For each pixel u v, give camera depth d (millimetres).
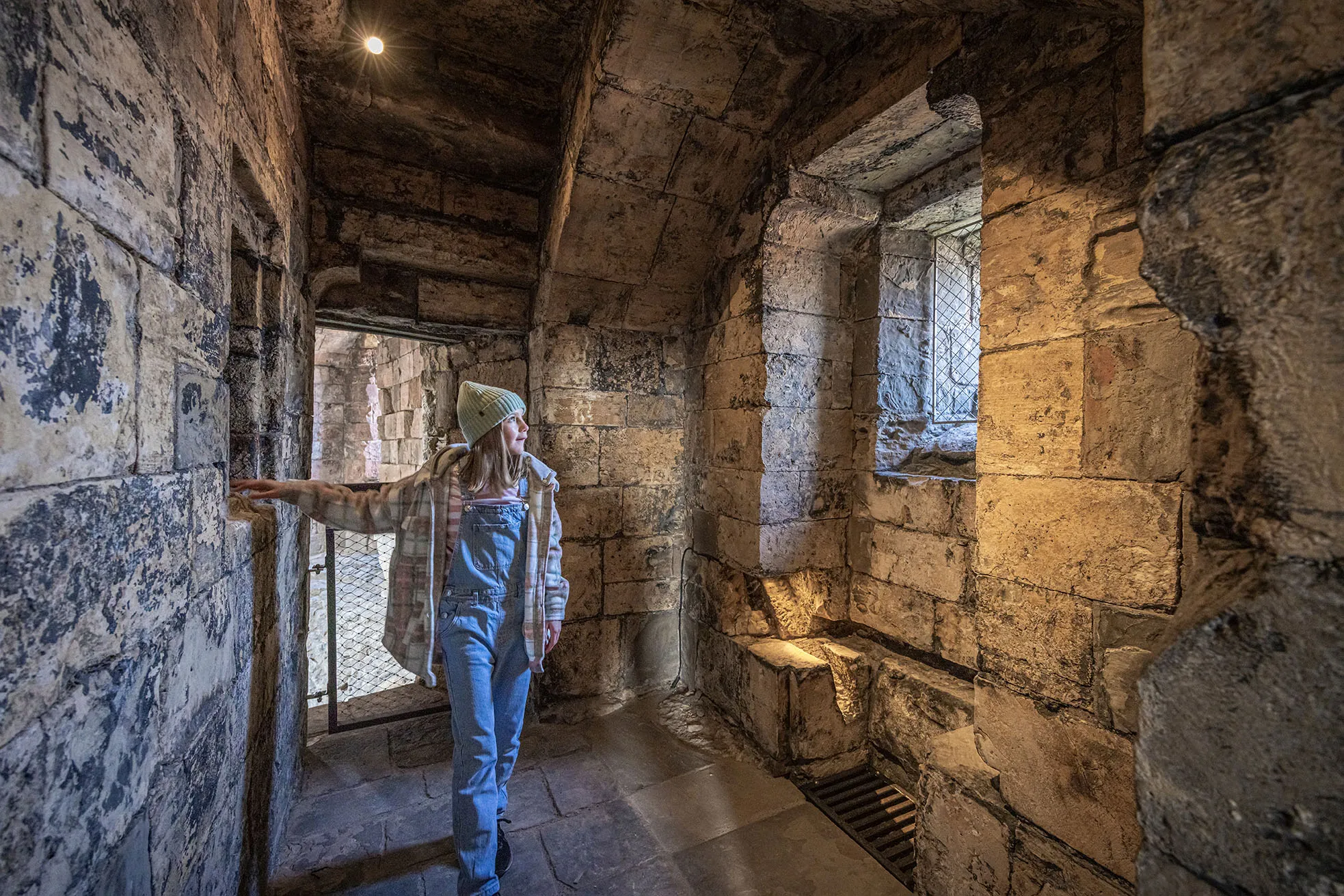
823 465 2568
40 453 567
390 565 1578
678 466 3088
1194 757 627
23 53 542
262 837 1529
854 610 2607
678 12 1901
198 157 1028
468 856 1514
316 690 3672
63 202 608
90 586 660
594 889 1668
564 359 2785
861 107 1916
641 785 2170
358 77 2209
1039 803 1299
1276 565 575
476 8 2236
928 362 2580
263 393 1763
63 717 604
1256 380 596
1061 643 1271
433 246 2672
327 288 2611
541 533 1700
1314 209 540
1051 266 1316
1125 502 1155
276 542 1654
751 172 2506
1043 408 1328
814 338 2525
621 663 2932
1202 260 626
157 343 849
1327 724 538
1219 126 605
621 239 2604
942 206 2268
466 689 1533
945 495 2139
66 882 604
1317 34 529
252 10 1463
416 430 5699
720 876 1716
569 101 2492
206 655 1055
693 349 3035
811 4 1880
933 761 1582
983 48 1507
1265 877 573
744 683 2455
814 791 2115
